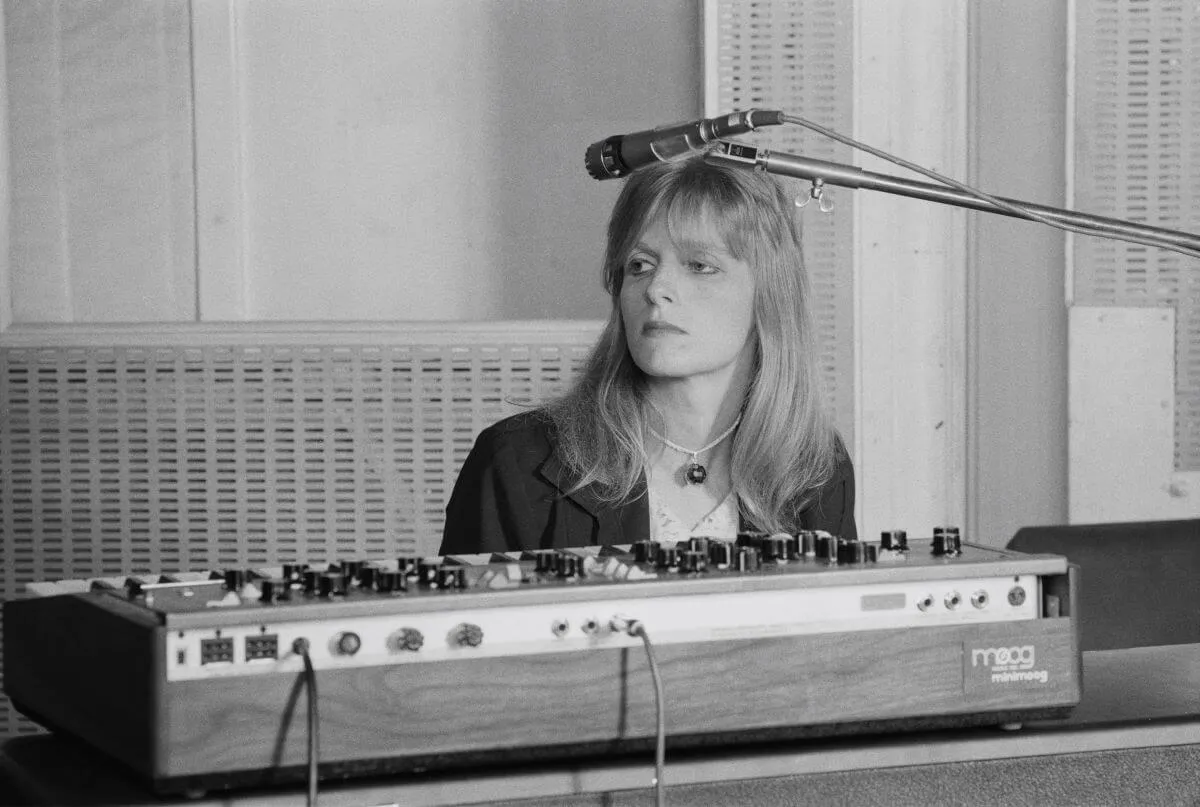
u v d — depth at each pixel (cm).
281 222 419
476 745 125
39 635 141
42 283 411
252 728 119
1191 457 390
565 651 128
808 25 374
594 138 421
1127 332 384
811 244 378
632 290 214
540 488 214
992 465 391
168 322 380
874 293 383
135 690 118
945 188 154
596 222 423
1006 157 387
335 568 139
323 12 416
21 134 409
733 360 217
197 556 375
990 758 138
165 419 374
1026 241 387
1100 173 384
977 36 383
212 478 375
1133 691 160
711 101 374
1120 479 387
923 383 387
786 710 134
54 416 374
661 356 209
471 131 421
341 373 374
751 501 214
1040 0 382
